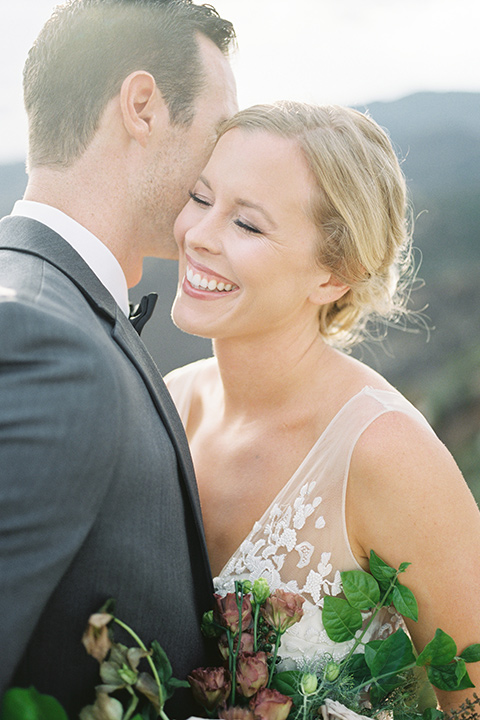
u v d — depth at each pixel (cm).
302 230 180
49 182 179
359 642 166
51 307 134
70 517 120
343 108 188
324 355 197
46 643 133
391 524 169
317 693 158
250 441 199
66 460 119
